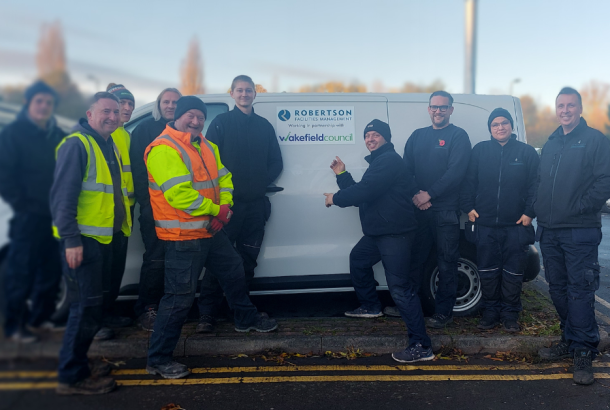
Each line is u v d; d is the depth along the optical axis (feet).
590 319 10.99
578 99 11.13
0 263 6.91
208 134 13.09
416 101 14.73
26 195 7.20
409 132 14.57
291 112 14.16
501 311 13.35
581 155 11.02
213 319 13.35
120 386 10.47
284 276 14.12
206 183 10.88
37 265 7.32
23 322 7.00
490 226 12.91
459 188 13.26
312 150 14.17
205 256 11.09
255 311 12.78
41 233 7.47
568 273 11.35
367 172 11.93
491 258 13.00
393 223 11.82
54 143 7.95
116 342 11.94
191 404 9.83
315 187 14.12
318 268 14.20
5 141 6.86
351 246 14.28
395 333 12.83
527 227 12.83
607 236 31.37
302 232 14.12
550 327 13.14
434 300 14.56
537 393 10.32
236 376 11.16
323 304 16.24
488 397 10.16
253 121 13.19
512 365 11.74
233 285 12.10
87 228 9.55
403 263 11.94
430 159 13.25
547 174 11.64
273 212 13.99
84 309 8.92
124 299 13.71
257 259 13.99
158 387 10.52
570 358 11.96
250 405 9.84
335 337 12.43
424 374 11.25
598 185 10.83
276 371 11.43
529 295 16.37
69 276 8.85
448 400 10.03
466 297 14.58
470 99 14.83
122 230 11.77
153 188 10.65
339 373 11.33
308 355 12.33
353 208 14.23
